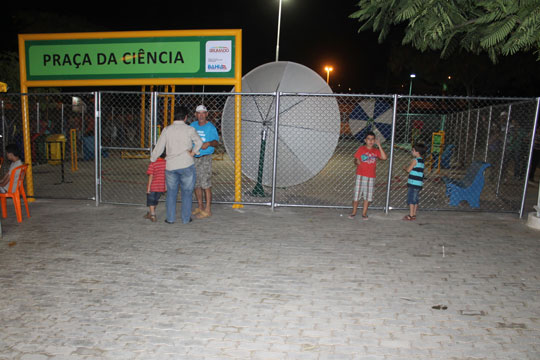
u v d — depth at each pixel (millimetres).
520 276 4770
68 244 5672
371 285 4457
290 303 4016
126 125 19266
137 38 7746
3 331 3436
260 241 5926
